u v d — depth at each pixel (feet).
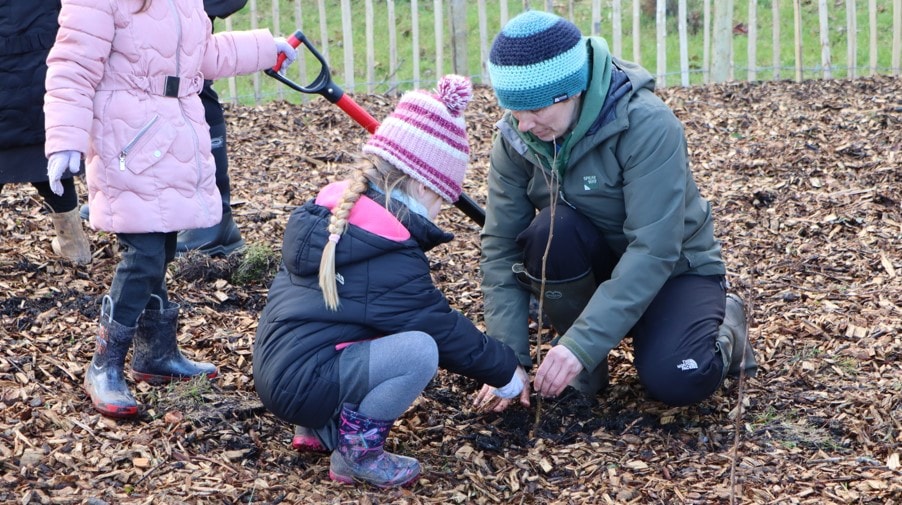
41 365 9.89
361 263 7.87
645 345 9.37
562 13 33.12
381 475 8.31
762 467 8.73
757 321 11.92
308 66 29.22
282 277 8.34
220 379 10.09
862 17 31.01
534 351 11.12
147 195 8.61
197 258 12.80
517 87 8.38
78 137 8.09
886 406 9.73
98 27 8.15
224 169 13.19
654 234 8.77
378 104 23.15
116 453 8.38
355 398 8.11
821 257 14.01
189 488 8.00
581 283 9.45
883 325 11.54
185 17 8.82
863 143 19.21
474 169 18.75
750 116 21.85
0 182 11.78
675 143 8.87
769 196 16.56
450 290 12.99
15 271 12.28
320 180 17.60
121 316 8.99
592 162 9.09
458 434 9.43
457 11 25.93
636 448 9.16
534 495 8.45
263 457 8.76
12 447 8.23
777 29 25.55
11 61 11.15
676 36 31.91
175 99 8.77
